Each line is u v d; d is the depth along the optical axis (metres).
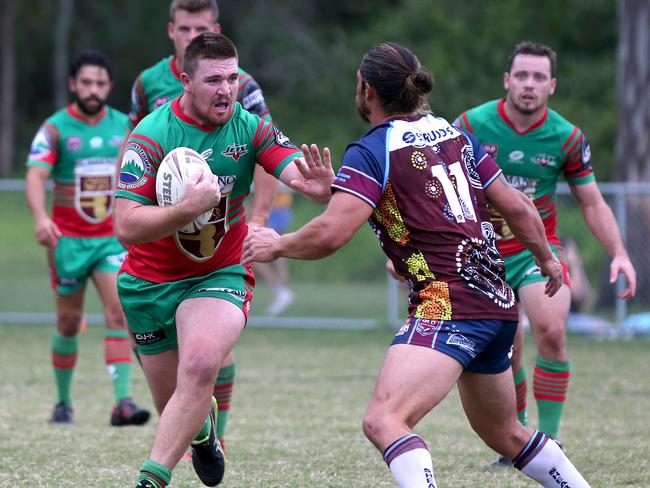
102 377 29.80
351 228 12.32
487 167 13.12
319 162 13.52
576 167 19.27
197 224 13.89
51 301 49.38
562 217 44.66
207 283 14.37
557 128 19.11
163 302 14.41
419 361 12.07
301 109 102.81
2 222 58.25
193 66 13.70
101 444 19.91
